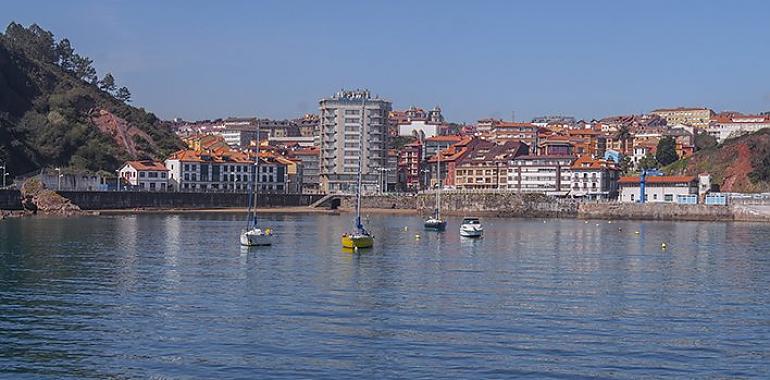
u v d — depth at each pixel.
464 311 79.81
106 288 92.69
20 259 119.88
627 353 64.00
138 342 66.25
